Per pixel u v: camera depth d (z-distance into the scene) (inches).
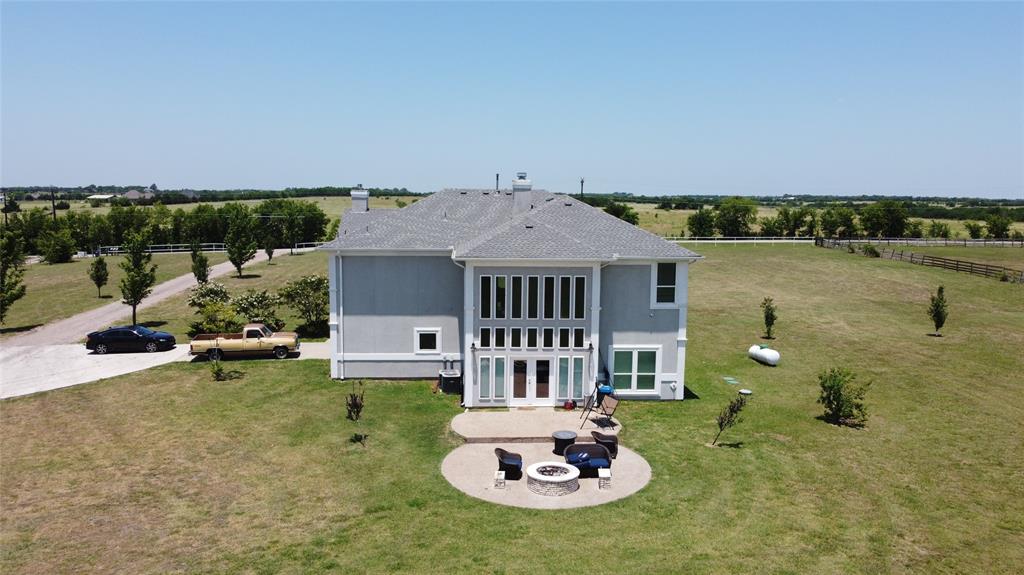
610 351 1128.8
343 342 1227.2
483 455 889.5
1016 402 1126.4
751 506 740.0
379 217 1454.2
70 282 2464.3
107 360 1364.4
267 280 2465.6
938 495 771.4
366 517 709.3
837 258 3228.3
